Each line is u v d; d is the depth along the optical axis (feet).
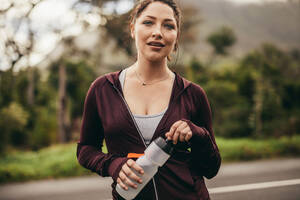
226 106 65.21
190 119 4.33
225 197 16.80
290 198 16.46
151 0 4.15
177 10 4.41
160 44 4.05
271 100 59.62
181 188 4.09
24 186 21.31
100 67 62.85
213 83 70.03
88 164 4.31
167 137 3.84
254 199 16.37
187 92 4.33
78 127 82.17
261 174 22.45
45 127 74.49
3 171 23.44
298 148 33.22
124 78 4.41
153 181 4.05
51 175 24.26
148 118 4.14
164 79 4.36
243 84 68.80
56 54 62.80
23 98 75.25
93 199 17.17
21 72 47.19
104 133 4.32
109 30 51.24
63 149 32.27
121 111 4.15
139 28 4.13
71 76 78.23
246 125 59.16
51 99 83.87
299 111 65.46
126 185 3.83
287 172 22.85
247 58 84.58
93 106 4.42
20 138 66.54
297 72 88.48
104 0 49.19
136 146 4.07
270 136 53.52
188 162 4.29
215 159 4.25
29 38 42.47
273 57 90.22
